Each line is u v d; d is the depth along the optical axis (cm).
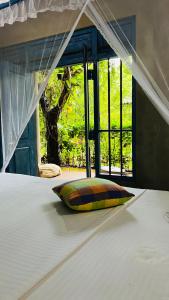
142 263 87
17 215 138
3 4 232
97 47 270
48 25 282
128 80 266
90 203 139
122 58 214
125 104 271
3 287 77
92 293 73
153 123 251
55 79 596
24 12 221
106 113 283
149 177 259
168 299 70
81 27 276
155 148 253
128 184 273
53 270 85
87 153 288
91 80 280
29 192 181
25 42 295
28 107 292
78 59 289
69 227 121
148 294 72
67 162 657
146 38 220
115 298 71
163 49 217
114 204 146
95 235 110
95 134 285
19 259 93
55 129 639
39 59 282
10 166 341
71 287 76
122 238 106
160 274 81
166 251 94
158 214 133
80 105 611
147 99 251
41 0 208
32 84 287
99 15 208
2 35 315
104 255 93
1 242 107
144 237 107
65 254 95
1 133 336
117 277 80
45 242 105
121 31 213
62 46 259
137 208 143
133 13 217
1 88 312
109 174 286
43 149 667
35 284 77
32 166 370
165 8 212
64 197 144
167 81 219
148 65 221
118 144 283
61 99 610
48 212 141
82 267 86
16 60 301
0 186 199
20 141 351
